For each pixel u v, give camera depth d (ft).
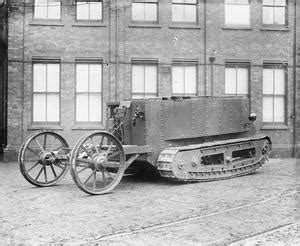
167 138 40.40
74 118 59.82
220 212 27.32
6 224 24.86
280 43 63.72
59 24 59.77
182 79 62.03
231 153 42.91
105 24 60.54
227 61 62.59
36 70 59.88
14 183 40.83
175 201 31.32
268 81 63.93
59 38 59.93
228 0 63.26
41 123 59.67
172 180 41.88
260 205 29.32
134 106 40.34
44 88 59.88
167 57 61.41
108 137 35.45
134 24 60.85
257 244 20.76
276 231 22.90
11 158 58.34
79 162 34.17
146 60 61.11
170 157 38.24
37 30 59.62
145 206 29.66
